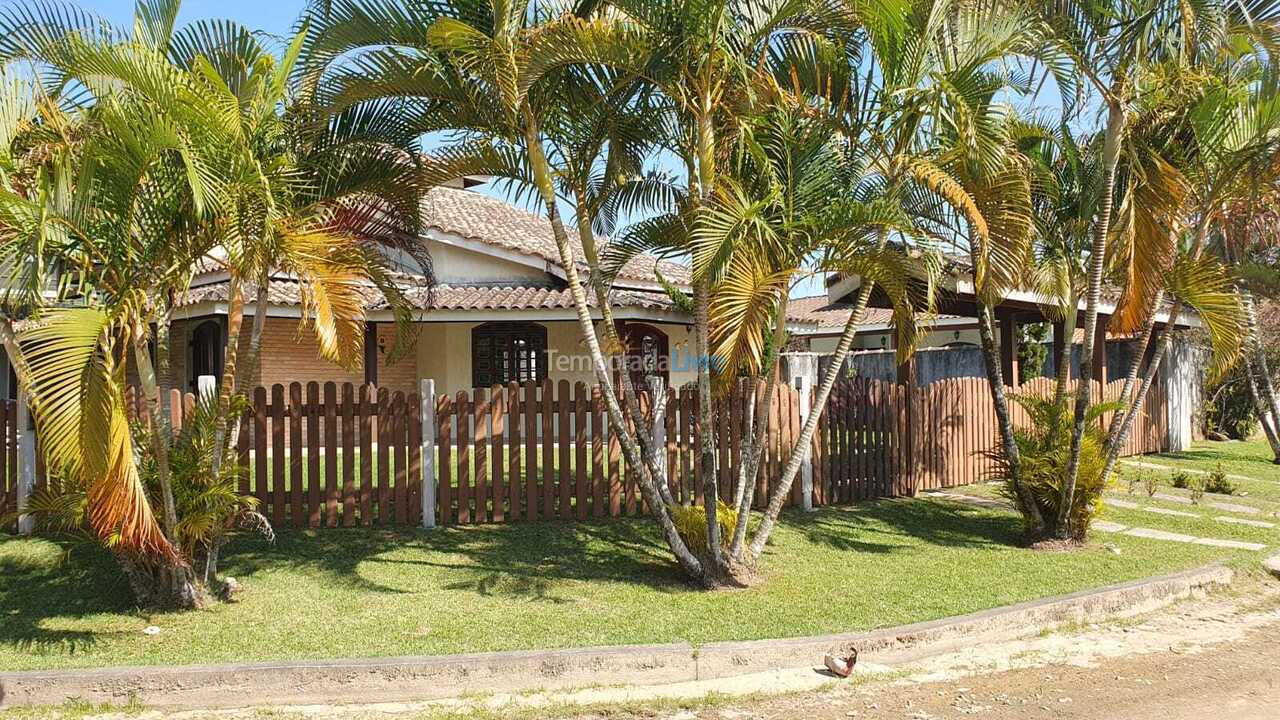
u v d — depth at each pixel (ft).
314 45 20.52
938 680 17.47
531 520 28.35
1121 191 27.96
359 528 26.81
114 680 15.74
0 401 25.46
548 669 16.84
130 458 16.46
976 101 22.13
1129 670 18.06
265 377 48.96
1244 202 29.30
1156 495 38.11
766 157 20.68
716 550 22.29
